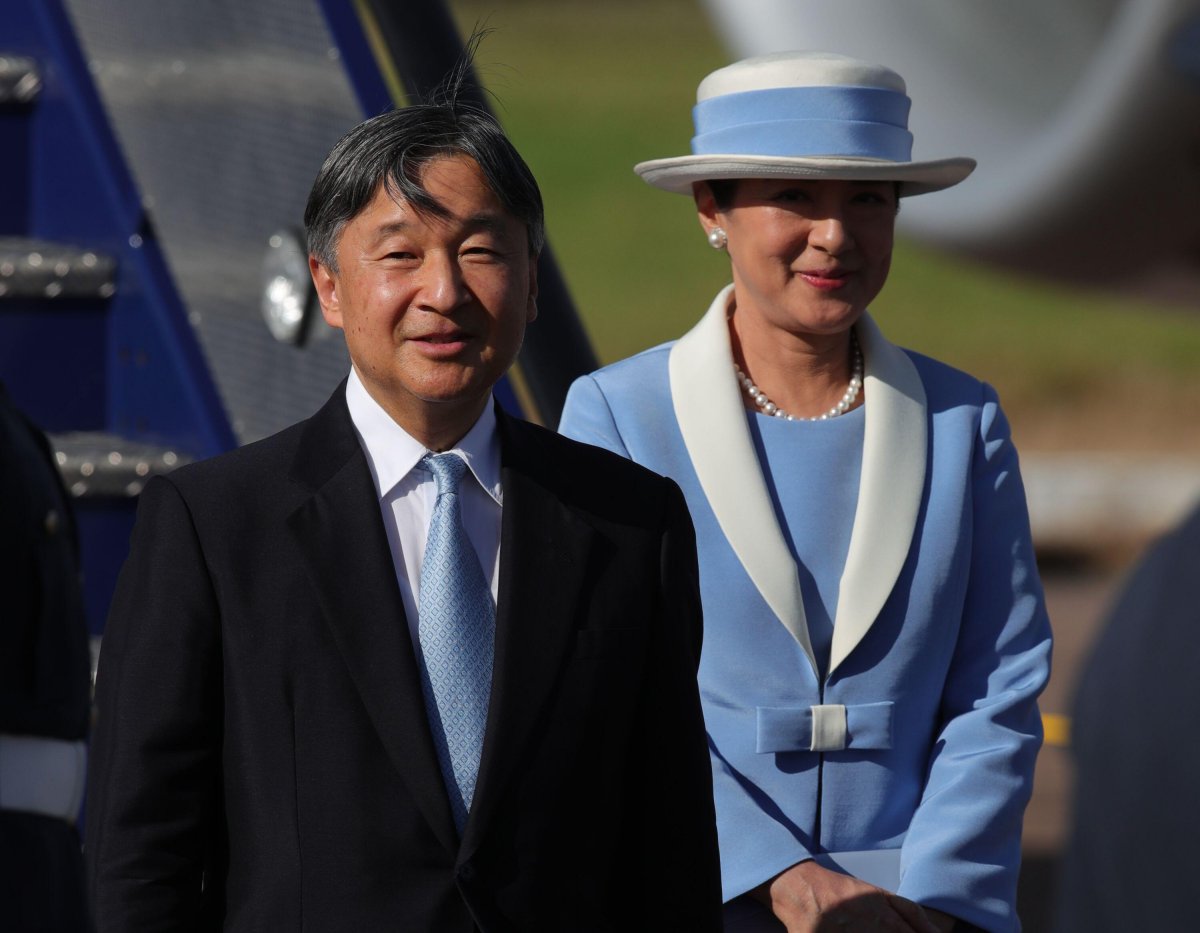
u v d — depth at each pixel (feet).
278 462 25.14
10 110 47.24
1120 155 48.62
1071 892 12.32
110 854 23.81
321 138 40.09
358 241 24.54
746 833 31.24
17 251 44.65
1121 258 54.65
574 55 289.74
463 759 23.91
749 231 32.19
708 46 296.10
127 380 44.80
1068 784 12.64
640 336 187.21
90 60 45.98
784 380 33.30
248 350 41.63
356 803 23.48
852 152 31.65
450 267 24.22
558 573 24.72
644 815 25.48
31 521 25.39
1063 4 56.65
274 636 23.99
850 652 31.76
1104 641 12.37
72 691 26.08
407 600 24.77
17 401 45.01
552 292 41.81
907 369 33.45
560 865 23.99
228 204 42.09
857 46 58.13
